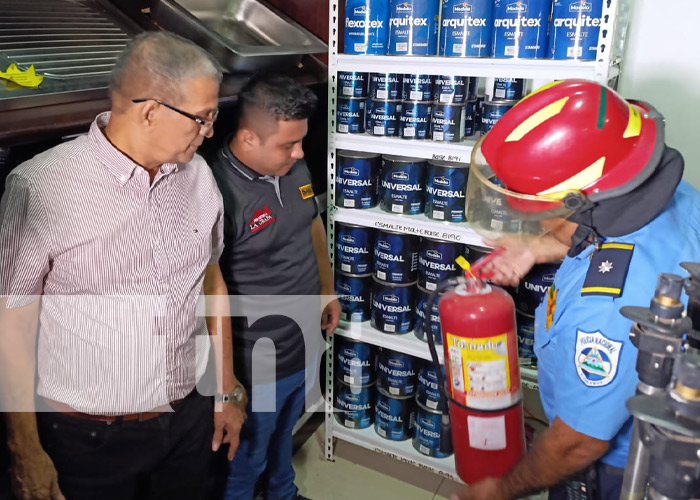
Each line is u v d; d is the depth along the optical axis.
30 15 1.62
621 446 1.09
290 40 2.12
